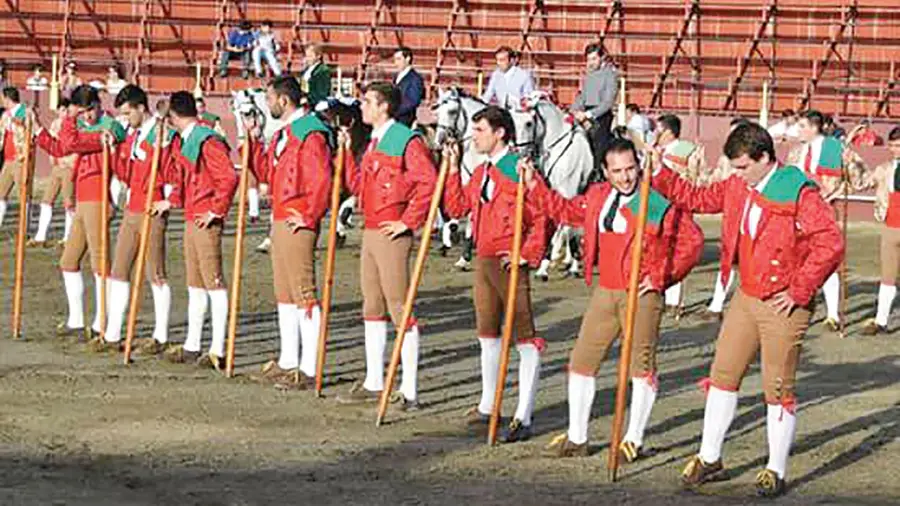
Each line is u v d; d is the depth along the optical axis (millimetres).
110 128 17703
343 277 25047
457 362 17688
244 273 24875
